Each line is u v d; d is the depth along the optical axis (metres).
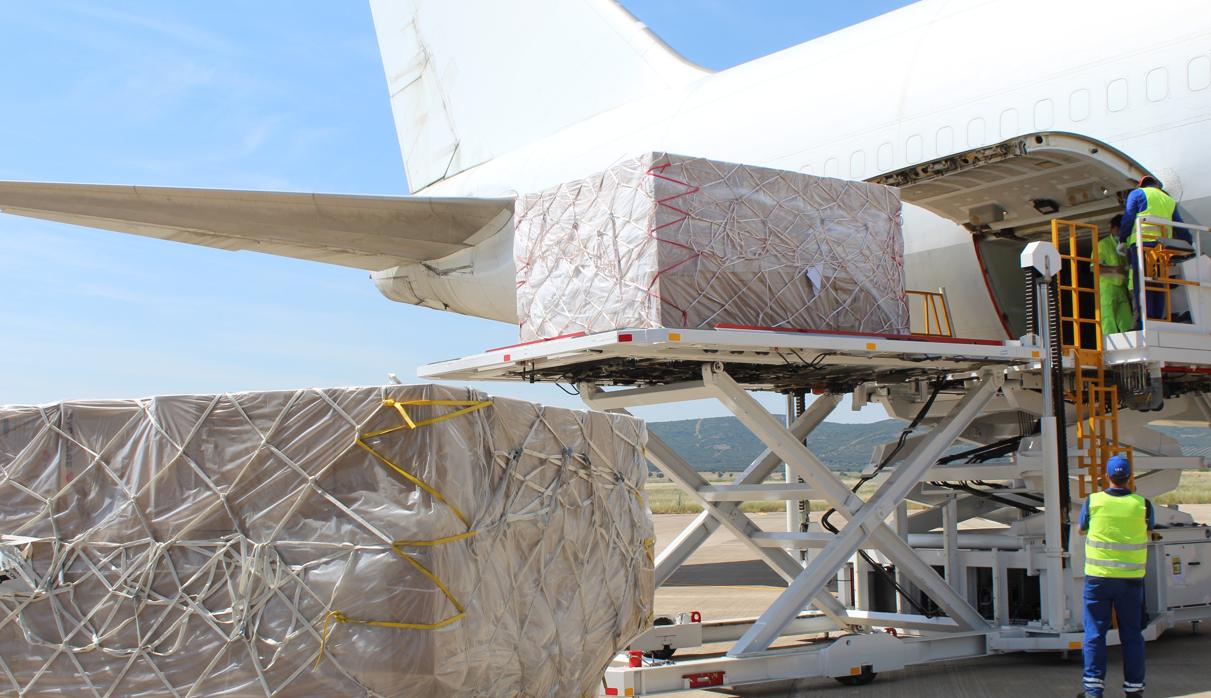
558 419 5.14
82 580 4.43
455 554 4.29
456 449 4.36
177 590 4.36
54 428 4.55
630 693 6.45
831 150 11.98
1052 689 6.85
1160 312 8.39
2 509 4.53
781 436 7.17
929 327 11.01
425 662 4.16
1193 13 9.11
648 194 6.61
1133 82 9.35
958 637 7.56
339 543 4.26
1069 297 10.38
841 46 12.97
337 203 12.85
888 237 7.70
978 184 9.30
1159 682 7.06
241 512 4.37
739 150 13.21
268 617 4.27
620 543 5.75
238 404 4.42
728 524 8.01
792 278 7.08
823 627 9.16
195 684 4.29
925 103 11.09
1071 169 8.77
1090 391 8.15
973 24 11.22
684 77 15.62
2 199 11.09
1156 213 8.09
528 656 4.80
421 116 20.28
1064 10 10.28
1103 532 6.25
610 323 6.82
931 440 7.69
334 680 4.20
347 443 4.31
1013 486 9.86
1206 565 8.57
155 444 4.45
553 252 7.34
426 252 15.59
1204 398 9.62
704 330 6.30
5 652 4.45
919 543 9.05
